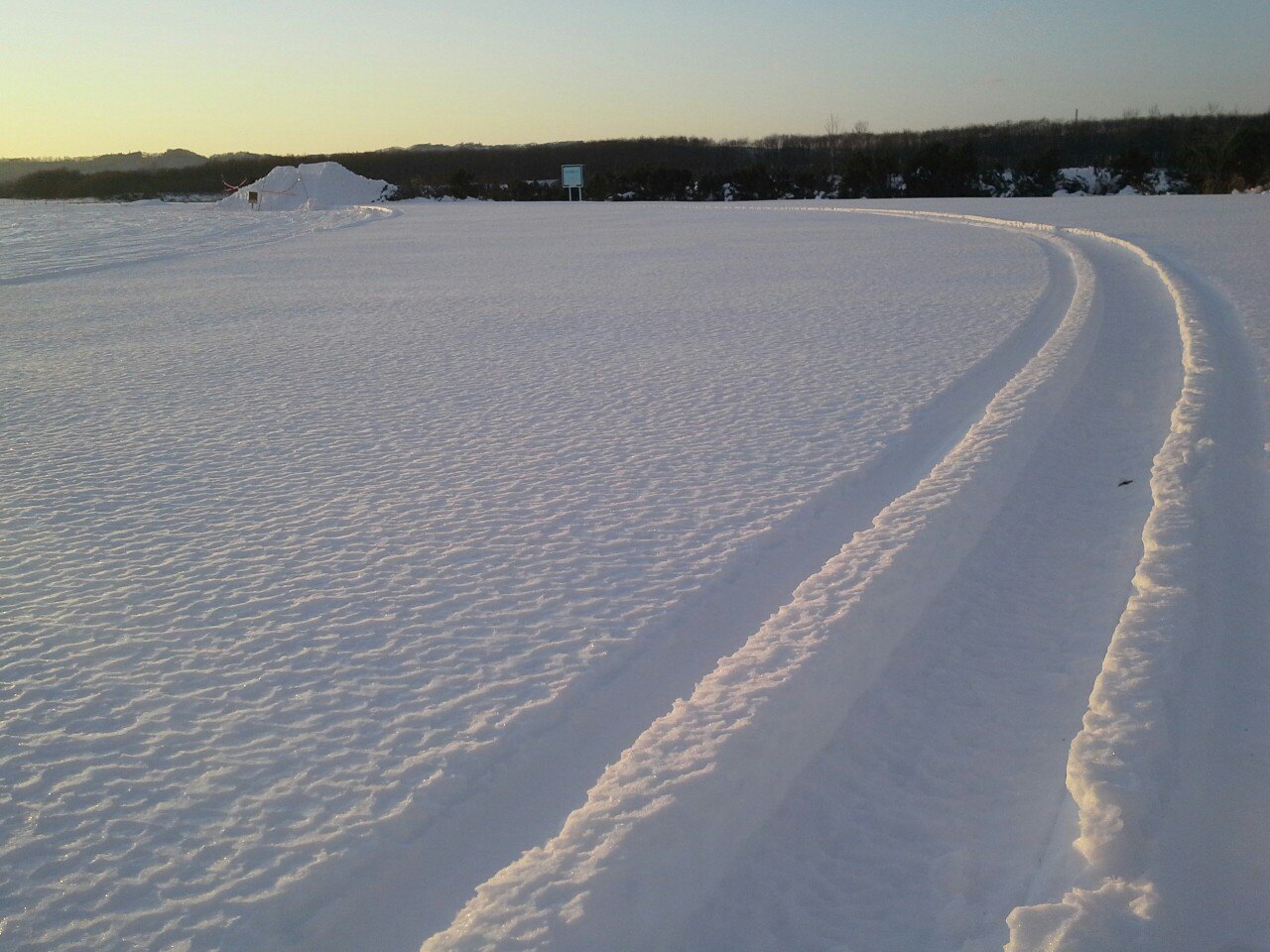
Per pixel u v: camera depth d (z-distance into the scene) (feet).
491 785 9.41
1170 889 7.60
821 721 10.07
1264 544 13.78
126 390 27.81
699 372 27.09
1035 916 7.20
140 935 7.63
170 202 223.92
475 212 150.20
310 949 7.54
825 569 12.75
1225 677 10.62
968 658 11.62
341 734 10.29
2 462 20.68
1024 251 56.29
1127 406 21.94
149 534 16.31
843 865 8.38
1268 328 27.81
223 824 8.92
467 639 12.27
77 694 11.27
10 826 8.97
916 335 30.96
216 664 11.85
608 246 77.30
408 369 29.45
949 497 15.02
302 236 102.63
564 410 23.54
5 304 49.80
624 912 7.39
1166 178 170.30
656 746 9.09
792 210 123.44
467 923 7.25
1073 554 14.37
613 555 14.67
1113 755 8.79
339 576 14.29
